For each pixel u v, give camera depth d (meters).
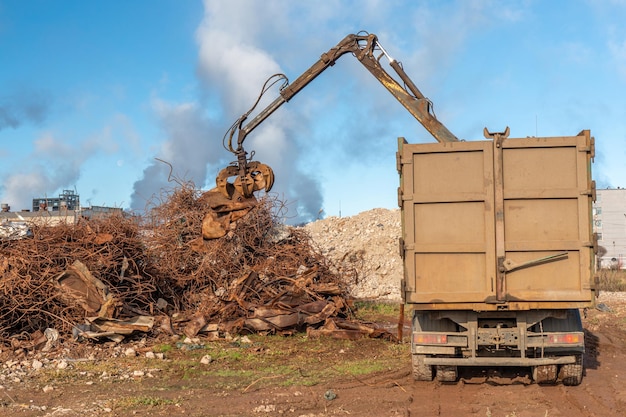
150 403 7.98
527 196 8.30
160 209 16.36
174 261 15.59
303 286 14.27
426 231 8.47
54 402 8.16
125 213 15.81
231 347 12.09
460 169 8.45
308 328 13.27
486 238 8.31
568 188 8.27
